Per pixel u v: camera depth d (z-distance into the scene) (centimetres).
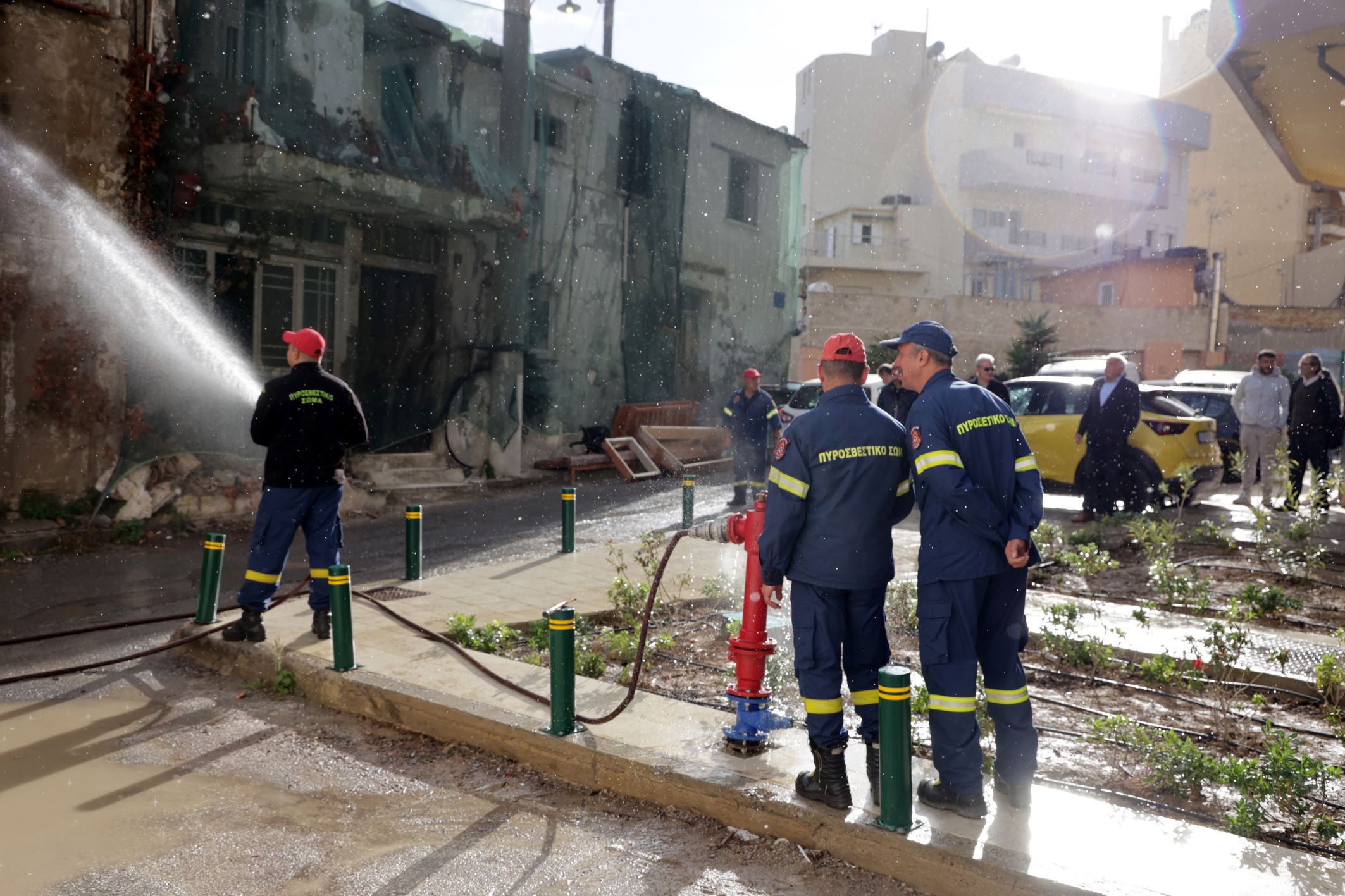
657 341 1983
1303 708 530
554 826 373
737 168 2184
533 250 1666
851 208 4903
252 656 563
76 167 1016
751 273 2248
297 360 586
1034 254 4994
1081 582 828
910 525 1113
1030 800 356
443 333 1524
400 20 1309
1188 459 1141
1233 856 316
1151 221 5194
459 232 1524
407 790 409
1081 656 601
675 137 1984
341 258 1402
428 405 1503
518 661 556
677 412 1892
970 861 312
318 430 577
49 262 998
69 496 1013
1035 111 4866
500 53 1465
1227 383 1795
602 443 1705
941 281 4944
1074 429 1228
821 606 353
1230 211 5434
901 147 5372
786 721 434
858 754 412
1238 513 1201
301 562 926
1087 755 458
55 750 449
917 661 600
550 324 1748
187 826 370
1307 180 1416
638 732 435
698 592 767
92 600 757
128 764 434
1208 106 5503
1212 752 461
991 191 4941
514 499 1395
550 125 1720
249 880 327
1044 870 304
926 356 353
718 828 367
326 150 1187
